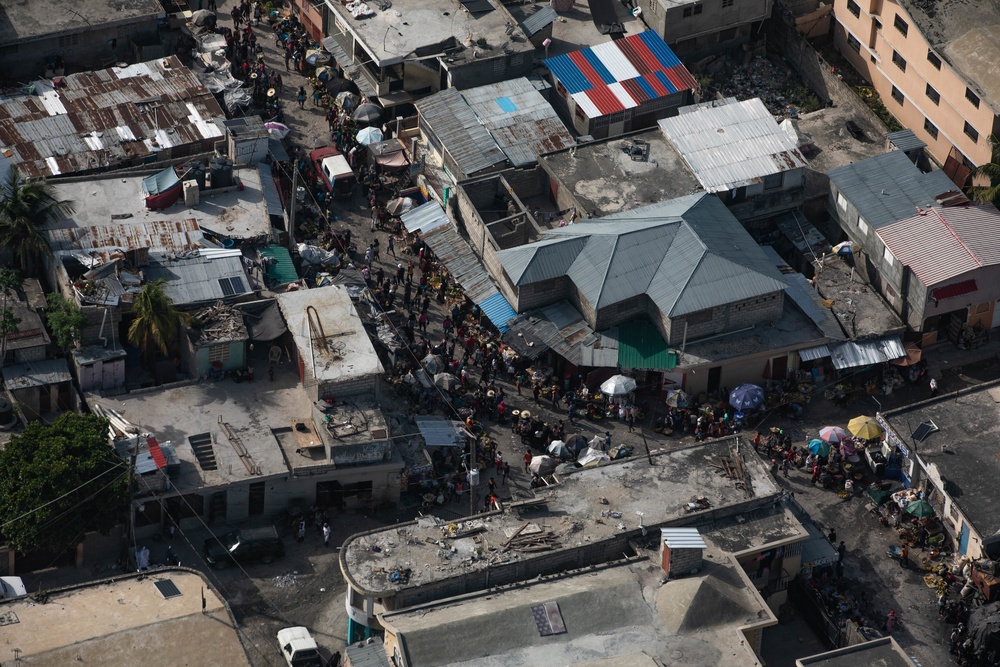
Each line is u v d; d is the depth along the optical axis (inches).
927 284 4345.5
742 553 3676.2
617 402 4328.3
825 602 3814.0
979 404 4202.8
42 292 4303.6
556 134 4891.7
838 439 4200.3
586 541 3671.3
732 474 3870.6
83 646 3339.1
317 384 4008.4
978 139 4714.6
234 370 4212.6
